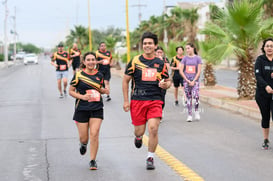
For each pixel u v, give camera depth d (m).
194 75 13.18
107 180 7.34
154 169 7.89
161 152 9.20
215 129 11.84
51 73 42.56
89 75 7.96
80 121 7.98
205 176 7.39
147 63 7.76
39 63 77.38
